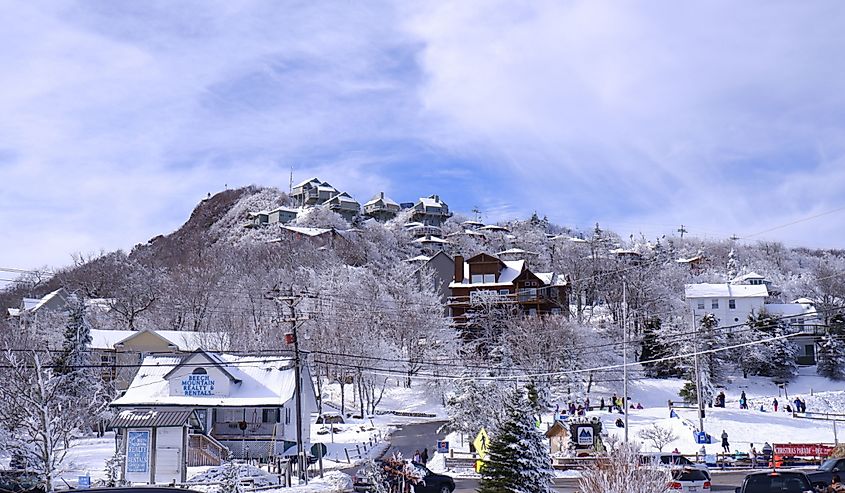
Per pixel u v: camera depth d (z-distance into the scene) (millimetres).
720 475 45375
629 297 101938
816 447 49875
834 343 90875
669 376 91688
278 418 55094
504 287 102250
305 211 188250
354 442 61469
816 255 197250
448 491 37312
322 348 77250
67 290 104188
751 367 93000
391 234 171750
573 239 166375
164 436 41469
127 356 83250
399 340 90125
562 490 38594
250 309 91375
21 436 35844
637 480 23203
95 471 42312
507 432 27094
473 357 82188
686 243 185875
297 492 38969
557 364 81250
